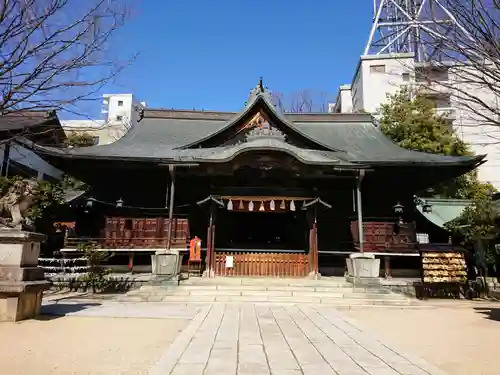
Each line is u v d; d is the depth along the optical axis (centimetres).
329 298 1311
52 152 1705
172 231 1753
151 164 1852
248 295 1322
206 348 651
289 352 639
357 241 1753
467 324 965
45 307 1073
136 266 1788
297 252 1694
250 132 1923
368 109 3472
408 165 1820
